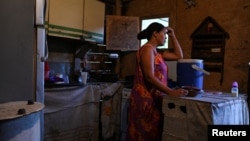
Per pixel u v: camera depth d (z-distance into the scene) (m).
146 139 1.87
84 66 3.52
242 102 1.80
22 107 1.25
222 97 1.70
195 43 3.11
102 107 3.15
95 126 3.10
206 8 3.02
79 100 2.87
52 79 2.77
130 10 3.94
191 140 1.48
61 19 2.82
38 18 1.67
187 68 2.00
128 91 3.15
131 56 3.85
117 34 3.58
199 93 1.75
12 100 1.54
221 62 2.86
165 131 1.65
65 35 2.88
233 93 1.85
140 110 1.88
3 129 1.05
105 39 3.60
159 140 1.84
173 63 2.90
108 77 3.33
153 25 1.96
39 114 1.30
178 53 2.23
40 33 1.70
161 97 1.82
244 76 2.69
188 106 1.50
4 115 1.08
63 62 3.37
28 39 1.62
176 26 3.33
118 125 3.34
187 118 1.51
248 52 2.66
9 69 1.53
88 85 2.97
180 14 3.29
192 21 3.16
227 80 2.82
